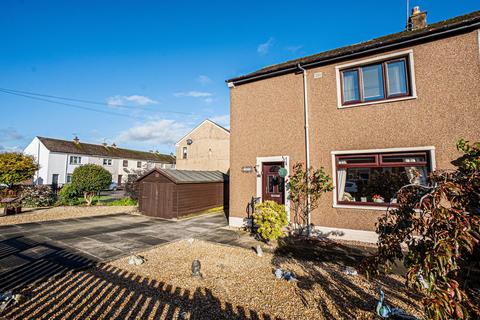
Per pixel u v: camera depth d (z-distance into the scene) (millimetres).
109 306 3957
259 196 9523
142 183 13773
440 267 2086
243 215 9922
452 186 2396
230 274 5273
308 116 8773
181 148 24641
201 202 14086
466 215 2215
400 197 3176
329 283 4848
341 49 10570
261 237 8266
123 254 6605
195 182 13531
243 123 10203
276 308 3951
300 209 8609
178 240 8102
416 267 2264
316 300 4195
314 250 6926
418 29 8781
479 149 5078
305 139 8797
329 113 8438
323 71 8664
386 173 7570
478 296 2496
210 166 22516
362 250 6875
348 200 7996
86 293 4387
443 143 6785
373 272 3131
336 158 8273
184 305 4000
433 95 6996
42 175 32344
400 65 7641
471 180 2471
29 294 4336
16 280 4922
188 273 5301
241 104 10328
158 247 7305
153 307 3938
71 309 3863
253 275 5227
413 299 4184
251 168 9875
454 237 2115
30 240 8102
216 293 4418
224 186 16281
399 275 5199
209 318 3654
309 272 5402
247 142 10047
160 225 10680
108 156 39219
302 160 8805
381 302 3512
